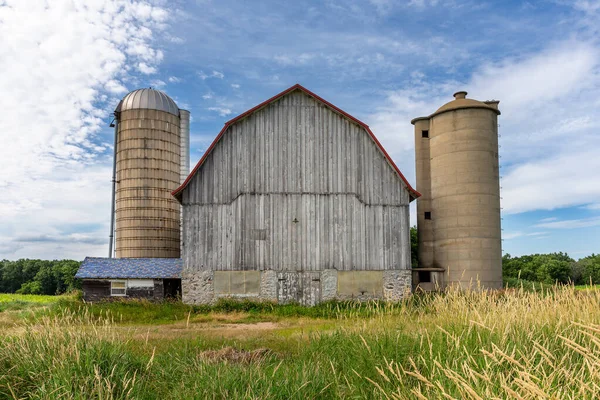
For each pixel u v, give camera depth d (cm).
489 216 2859
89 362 698
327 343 873
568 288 886
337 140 2694
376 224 2645
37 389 647
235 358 919
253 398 576
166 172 3878
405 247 2644
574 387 432
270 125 2681
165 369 808
